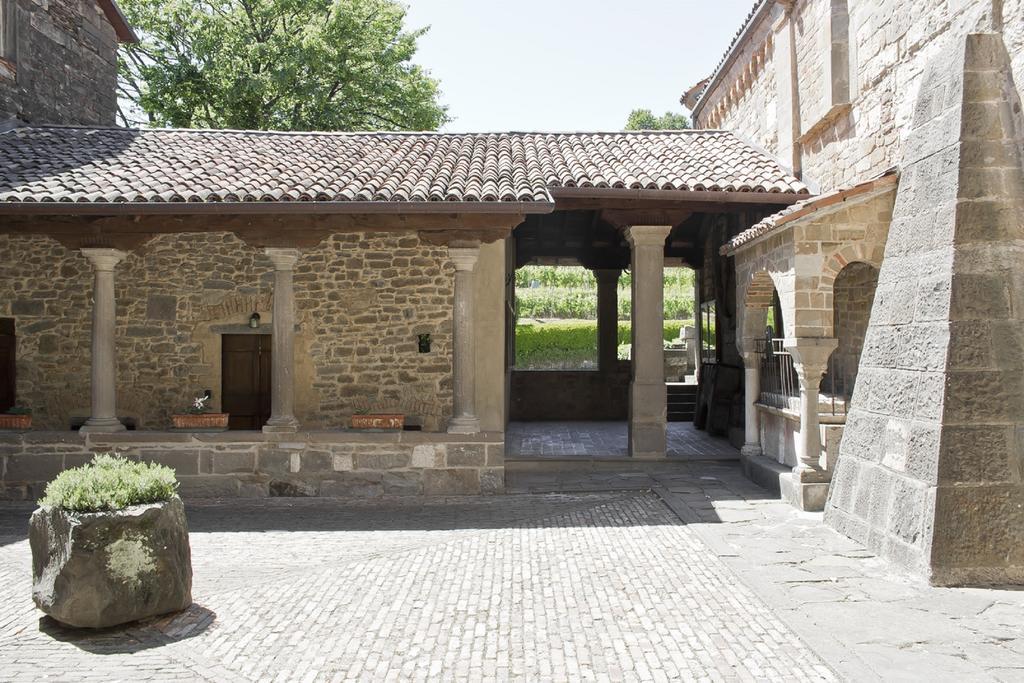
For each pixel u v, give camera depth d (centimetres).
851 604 484
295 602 504
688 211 982
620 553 611
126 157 975
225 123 1977
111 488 475
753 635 438
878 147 819
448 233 848
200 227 848
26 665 410
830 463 759
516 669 395
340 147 1074
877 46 821
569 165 993
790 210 753
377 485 853
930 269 594
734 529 675
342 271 970
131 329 983
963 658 400
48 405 984
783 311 788
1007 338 560
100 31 1330
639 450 992
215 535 689
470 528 705
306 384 970
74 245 855
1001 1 610
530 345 1758
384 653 419
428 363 966
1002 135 582
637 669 393
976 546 527
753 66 1198
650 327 988
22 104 1136
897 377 613
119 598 457
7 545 662
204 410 913
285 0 1922
